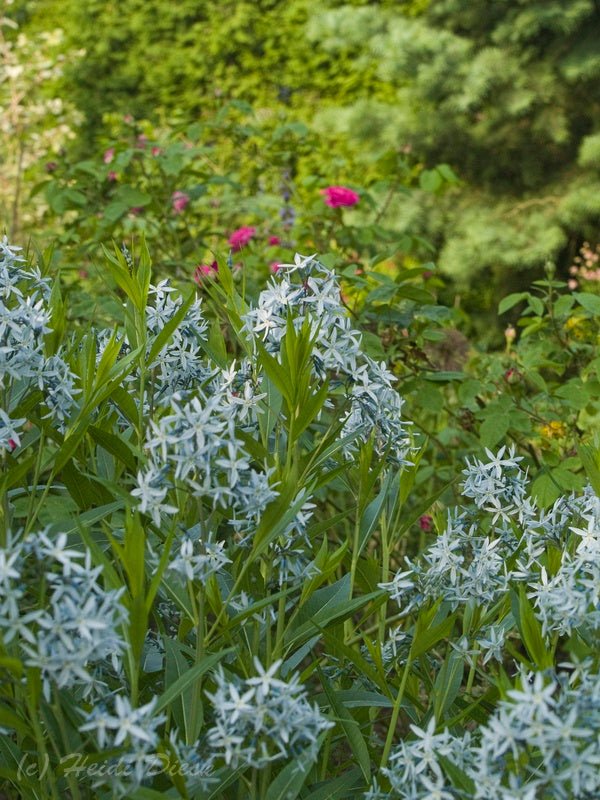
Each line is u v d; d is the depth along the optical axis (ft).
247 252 15.07
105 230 14.11
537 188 27.30
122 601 5.32
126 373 6.26
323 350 6.13
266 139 18.83
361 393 6.28
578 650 5.39
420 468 12.16
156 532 6.03
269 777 5.72
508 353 13.44
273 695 5.25
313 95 33.47
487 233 25.43
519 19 25.25
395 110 27.30
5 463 6.33
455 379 11.32
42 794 5.57
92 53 34.86
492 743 4.96
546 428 11.25
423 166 28.04
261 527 5.60
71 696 5.53
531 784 4.85
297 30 33.37
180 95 34.71
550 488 9.41
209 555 5.64
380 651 6.29
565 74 25.16
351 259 15.60
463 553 6.60
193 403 5.43
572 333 12.98
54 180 15.26
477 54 26.71
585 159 25.39
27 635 4.74
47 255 7.27
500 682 5.32
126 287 6.61
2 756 6.03
